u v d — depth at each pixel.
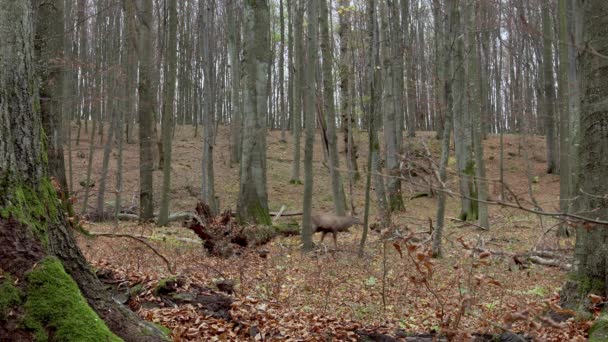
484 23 14.41
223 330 5.04
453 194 2.92
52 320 2.84
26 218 3.04
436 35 19.08
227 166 26.80
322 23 13.77
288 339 5.05
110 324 3.36
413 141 27.05
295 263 9.85
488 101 33.47
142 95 14.81
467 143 16.91
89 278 3.46
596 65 5.49
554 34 19.47
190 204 20.53
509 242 12.36
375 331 5.62
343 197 17.11
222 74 34.19
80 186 21.48
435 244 10.39
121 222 15.10
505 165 28.22
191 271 7.60
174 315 5.17
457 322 4.33
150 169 14.99
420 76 30.05
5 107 3.03
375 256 10.78
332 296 7.34
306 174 11.10
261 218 12.95
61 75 9.75
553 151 26.56
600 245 5.45
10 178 3.02
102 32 26.06
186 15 32.62
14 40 3.10
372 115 11.05
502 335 5.02
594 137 5.50
